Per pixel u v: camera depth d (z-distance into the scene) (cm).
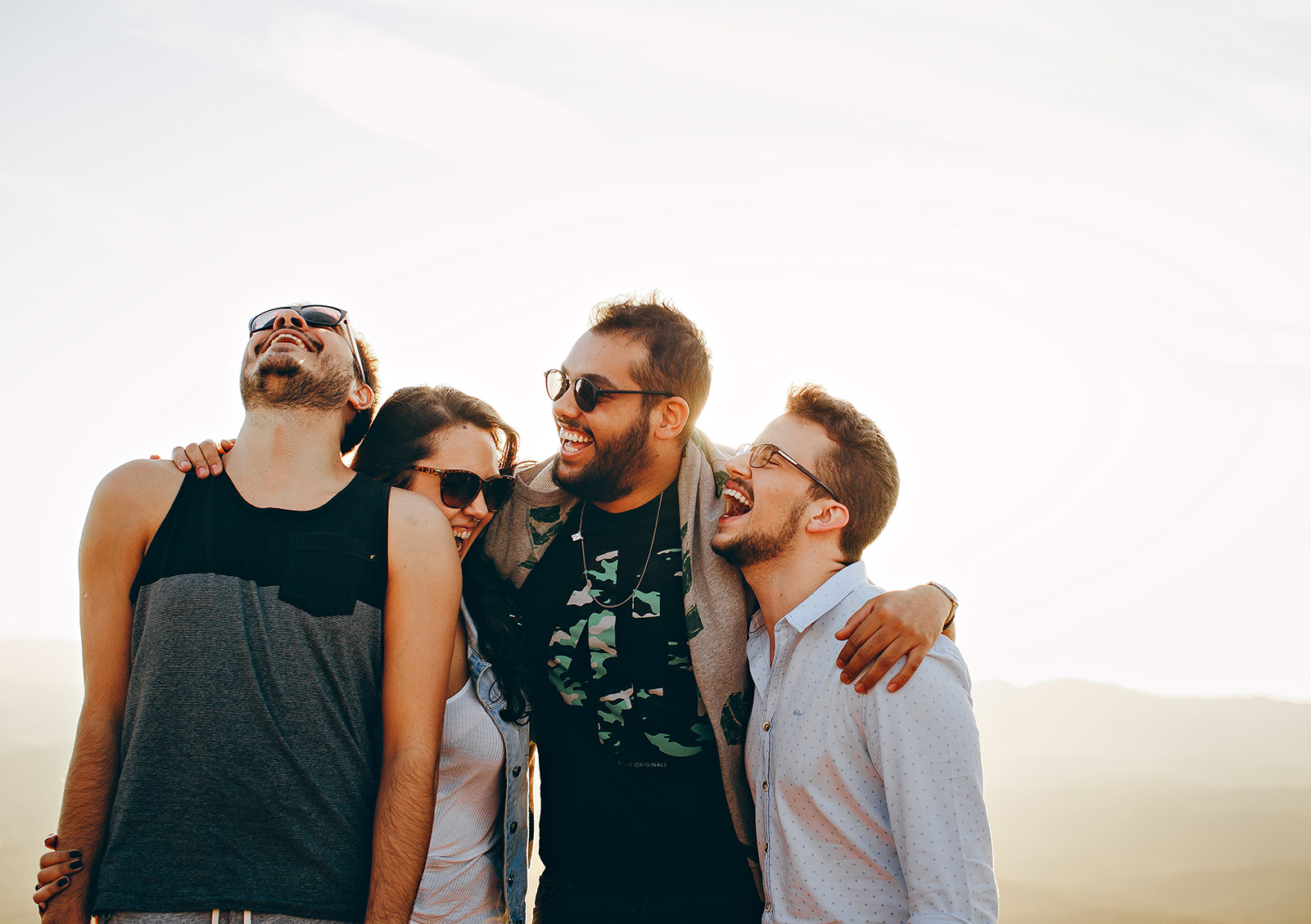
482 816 258
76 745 204
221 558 208
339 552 213
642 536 300
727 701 278
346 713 209
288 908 193
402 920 199
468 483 281
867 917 226
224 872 193
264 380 223
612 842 283
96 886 198
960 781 218
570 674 291
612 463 294
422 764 208
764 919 246
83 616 212
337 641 208
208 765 196
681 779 284
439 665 218
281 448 222
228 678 200
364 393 260
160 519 215
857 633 231
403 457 280
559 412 300
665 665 289
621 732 286
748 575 267
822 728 236
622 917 278
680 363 294
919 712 222
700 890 280
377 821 204
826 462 259
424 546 221
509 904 255
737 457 278
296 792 199
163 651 201
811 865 234
